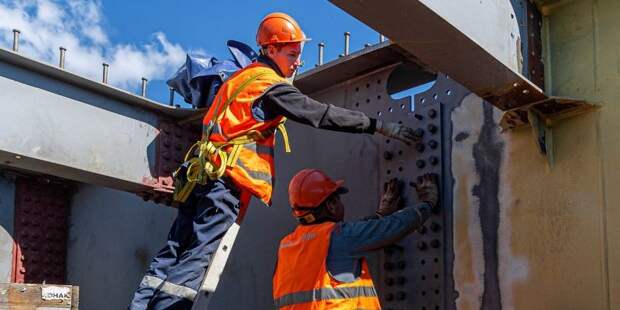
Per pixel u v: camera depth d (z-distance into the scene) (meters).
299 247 4.37
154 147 6.12
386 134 5.20
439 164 5.27
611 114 4.54
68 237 7.88
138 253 7.23
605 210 4.45
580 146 4.63
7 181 7.49
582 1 4.79
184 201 4.27
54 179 7.82
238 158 4.07
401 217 4.37
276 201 6.21
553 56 4.84
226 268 6.44
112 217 7.57
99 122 5.79
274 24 4.41
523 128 4.88
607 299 4.34
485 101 5.09
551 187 4.70
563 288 4.54
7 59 5.35
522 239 4.77
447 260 5.11
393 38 3.99
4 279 7.27
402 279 5.29
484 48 4.08
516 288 4.74
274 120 4.22
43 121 5.47
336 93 6.13
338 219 4.55
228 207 4.12
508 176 4.91
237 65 5.67
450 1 3.88
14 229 7.45
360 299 4.18
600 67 4.64
